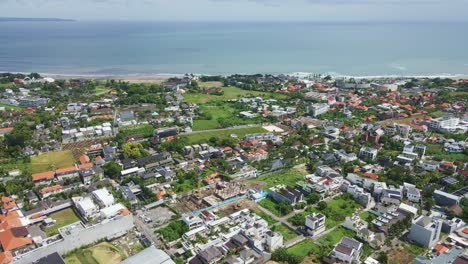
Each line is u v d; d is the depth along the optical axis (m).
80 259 118.38
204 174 183.50
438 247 122.81
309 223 132.00
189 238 127.62
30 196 153.62
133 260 109.56
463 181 170.62
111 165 178.75
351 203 156.00
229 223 138.12
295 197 153.12
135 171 181.12
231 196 160.62
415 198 155.38
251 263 114.81
